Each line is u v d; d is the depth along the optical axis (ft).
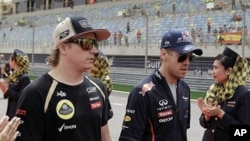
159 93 10.44
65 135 8.10
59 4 160.86
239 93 12.92
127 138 10.28
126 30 107.14
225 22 86.33
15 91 17.02
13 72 17.40
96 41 8.67
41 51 119.34
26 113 7.98
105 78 18.01
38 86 8.13
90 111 8.46
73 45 8.25
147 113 10.40
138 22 108.99
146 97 10.34
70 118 8.14
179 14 102.17
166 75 10.66
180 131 10.80
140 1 125.08
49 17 153.38
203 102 13.06
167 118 10.48
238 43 71.97
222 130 13.00
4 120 7.84
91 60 8.48
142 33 100.17
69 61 8.32
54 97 8.11
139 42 93.71
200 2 103.19
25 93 8.11
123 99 54.90
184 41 10.36
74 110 8.21
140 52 92.84
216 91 13.75
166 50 10.53
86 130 8.36
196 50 10.30
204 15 94.53
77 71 8.41
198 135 29.66
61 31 8.34
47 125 8.09
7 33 151.43
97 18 128.88
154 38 94.17
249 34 70.03
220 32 78.33
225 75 13.25
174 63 10.42
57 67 8.48
